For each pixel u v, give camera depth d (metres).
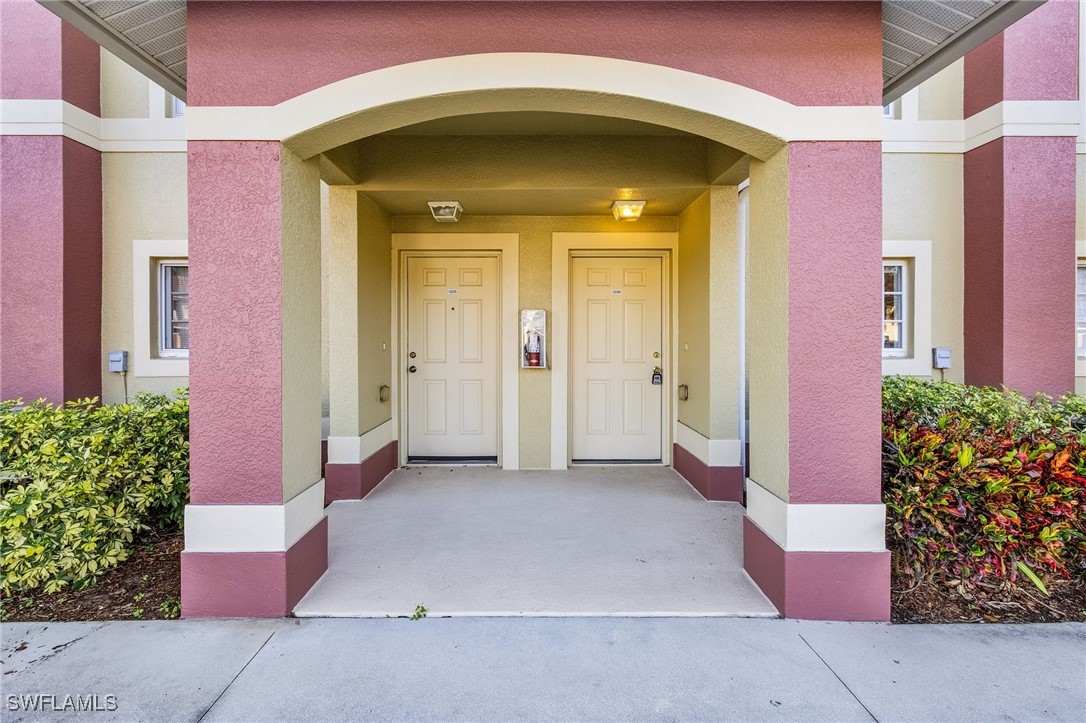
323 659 2.33
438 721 1.98
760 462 2.98
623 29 2.60
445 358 5.64
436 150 4.36
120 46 2.91
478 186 4.36
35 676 2.20
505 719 1.99
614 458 5.70
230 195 2.62
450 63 2.58
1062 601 2.76
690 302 5.01
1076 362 4.93
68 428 3.17
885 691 2.13
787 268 2.65
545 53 2.57
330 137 2.77
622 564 3.26
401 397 5.54
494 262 5.62
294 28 2.61
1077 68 4.62
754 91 2.61
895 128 5.02
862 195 2.62
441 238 5.41
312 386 2.98
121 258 5.16
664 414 5.62
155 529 3.51
